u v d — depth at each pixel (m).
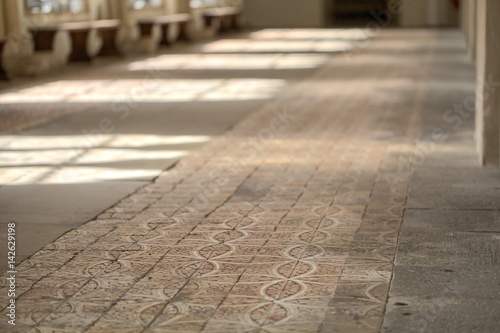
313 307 5.00
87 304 5.12
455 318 4.77
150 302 5.14
